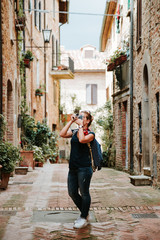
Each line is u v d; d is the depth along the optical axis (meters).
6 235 5.05
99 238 4.94
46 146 18.73
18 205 7.14
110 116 23.59
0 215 6.26
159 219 6.02
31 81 19.48
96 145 5.53
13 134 13.22
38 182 10.78
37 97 21.31
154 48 10.08
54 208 6.88
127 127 16.27
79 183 5.47
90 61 35.81
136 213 6.47
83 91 34.56
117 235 5.09
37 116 21.36
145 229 5.41
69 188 5.62
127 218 6.10
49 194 8.48
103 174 14.09
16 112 14.28
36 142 18.38
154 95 10.06
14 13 13.81
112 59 16.89
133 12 14.12
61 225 5.62
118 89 17.80
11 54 12.88
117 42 21.14
